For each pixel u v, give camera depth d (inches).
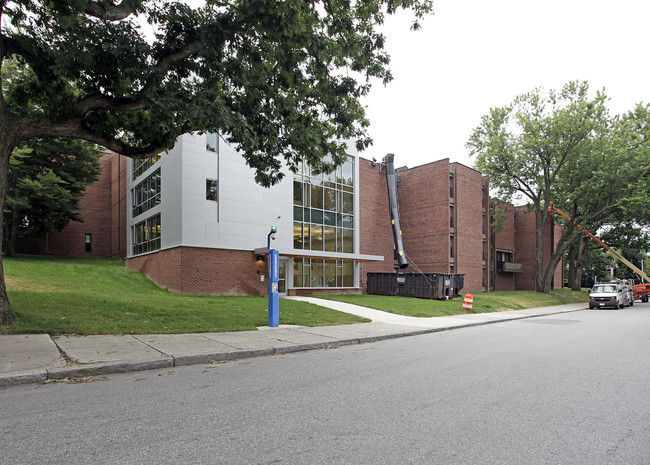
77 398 197.3
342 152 507.5
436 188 1284.4
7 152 346.9
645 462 130.5
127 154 419.8
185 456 129.5
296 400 196.9
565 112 1266.0
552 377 252.1
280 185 941.8
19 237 1198.3
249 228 874.1
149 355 287.9
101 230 1376.7
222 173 837.8
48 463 123.0
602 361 307.3
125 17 349.1
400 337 461.4
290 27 357.1
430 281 982.4
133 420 164.4
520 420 170.7
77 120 369.4
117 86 396.2
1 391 210.4
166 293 773.3
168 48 378.3
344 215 1122.7
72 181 1078.4
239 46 383.6
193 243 787.4
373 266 1230.9
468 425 163.6
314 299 841.5
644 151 1193.4
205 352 307.6
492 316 727.7
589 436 153.2
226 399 197.6
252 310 578.2
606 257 2421.3
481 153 1451.8
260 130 443.8
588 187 1237.1
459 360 310.3
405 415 175.3
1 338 315.9
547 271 1403.8
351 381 238.1
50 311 404.5
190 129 424.8
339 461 127.5
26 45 349.7
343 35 403.5
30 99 428.1
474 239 1348.4
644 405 194.2
